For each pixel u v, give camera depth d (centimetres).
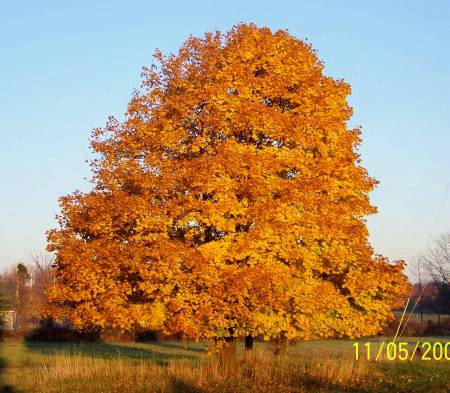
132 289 1673
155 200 1716
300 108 1805
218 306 1578
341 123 1827
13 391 1905
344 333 1755
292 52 1888
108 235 1714
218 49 1934
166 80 1966
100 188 1842
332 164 1756
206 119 1723
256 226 1634
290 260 1667
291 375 1859
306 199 1659
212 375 1798
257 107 1722
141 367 1986
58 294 1709
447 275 5372
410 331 5059
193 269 1594
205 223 1673
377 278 1780
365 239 1825
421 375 2055
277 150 1742
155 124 1814
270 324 1625
